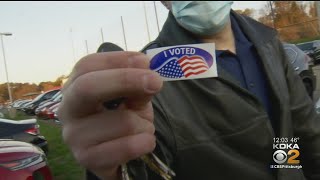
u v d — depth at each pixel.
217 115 0.26
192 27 0.25
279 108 0.28
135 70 0.15
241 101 0.26
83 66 0.16
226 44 0.29
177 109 0.25
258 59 0.29
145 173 0.19
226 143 0.26
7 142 0.85
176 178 0.25
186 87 0.26
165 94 0.25
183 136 0.25
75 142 0.16
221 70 0.26
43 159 0.84
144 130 0.17
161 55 0.20
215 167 0.25
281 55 0.31
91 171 0.17
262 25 0.31
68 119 0.16
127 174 0.17
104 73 0.15
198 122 0.25
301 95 0.31
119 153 0.16
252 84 0.28
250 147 0.26
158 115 0.25
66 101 0.16
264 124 0.26
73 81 0.16
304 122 0.31
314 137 0.31
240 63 0.29
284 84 0.29
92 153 0.16
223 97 0.26
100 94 0.15
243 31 0.30
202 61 0.20
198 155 0.25
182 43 0.26
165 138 0.25
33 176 0.82
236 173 0.26
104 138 0.16
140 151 0.16
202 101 0.26
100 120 0.16
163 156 0.24
